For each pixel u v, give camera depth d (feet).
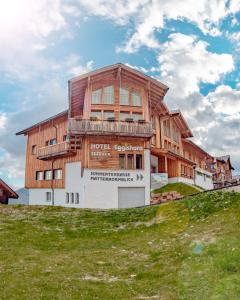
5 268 43.73
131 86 134.82
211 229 53.01
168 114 159.53
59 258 50.08
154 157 153.38
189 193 129.18
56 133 155.63
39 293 34.22
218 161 270.67
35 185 166.40
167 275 39.14
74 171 132.16
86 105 127.95
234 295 29.45
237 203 63.05
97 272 43.62
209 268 36.68
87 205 119.96
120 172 124.26
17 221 76.48
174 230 60.90
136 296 34.09
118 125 123.75
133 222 73.46
